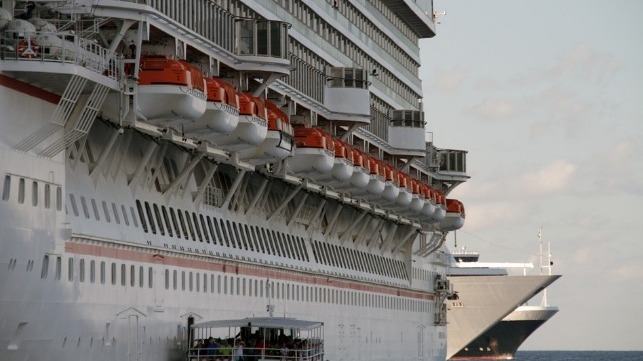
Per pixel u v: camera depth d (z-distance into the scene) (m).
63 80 97.62
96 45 103.19
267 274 152.88
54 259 100.81
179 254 126.00
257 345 127.62
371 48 195.50
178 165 130.12
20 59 95.62
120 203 115.62
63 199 102.38
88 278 106.88
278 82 148.62
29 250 97.06
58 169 101.69
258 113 132.38
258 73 136.62
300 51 160.12
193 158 128.12
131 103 109.19
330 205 181.25
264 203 156.00
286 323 125.44
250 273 146.62
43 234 99.12
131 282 115.31
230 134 130.12
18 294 95.88
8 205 94.38
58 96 101.75
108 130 113.06
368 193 182.50
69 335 103.75
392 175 189.50
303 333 152.88
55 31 99.25
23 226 96.19
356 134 185.75
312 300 170.88
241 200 148.50
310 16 164.38
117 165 115.12
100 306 108.94
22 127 97.44
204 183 133.75
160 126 116.81
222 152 130.25
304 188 163.38
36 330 98.88
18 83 96.94
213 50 127.62
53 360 101.81
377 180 181.12
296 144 153.75
